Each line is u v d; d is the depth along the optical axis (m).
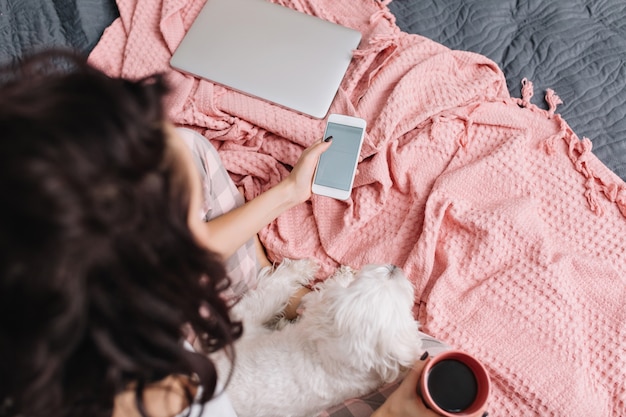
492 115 1.25
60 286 0.40
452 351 0.81
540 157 1.22
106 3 1.39
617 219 1.16
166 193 0.48
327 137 1.11
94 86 0.44
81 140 0.40
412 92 1.25
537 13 1.38
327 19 1.36
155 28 1.33
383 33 1.29
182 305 0.50
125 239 0.43
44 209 0.37
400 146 1.25
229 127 1.26
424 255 1.12
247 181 1.24
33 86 0.43
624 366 1.05
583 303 1.11
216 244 0.95
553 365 1.05
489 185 1.20
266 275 1.18
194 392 0.63
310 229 1.22
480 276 1.13
